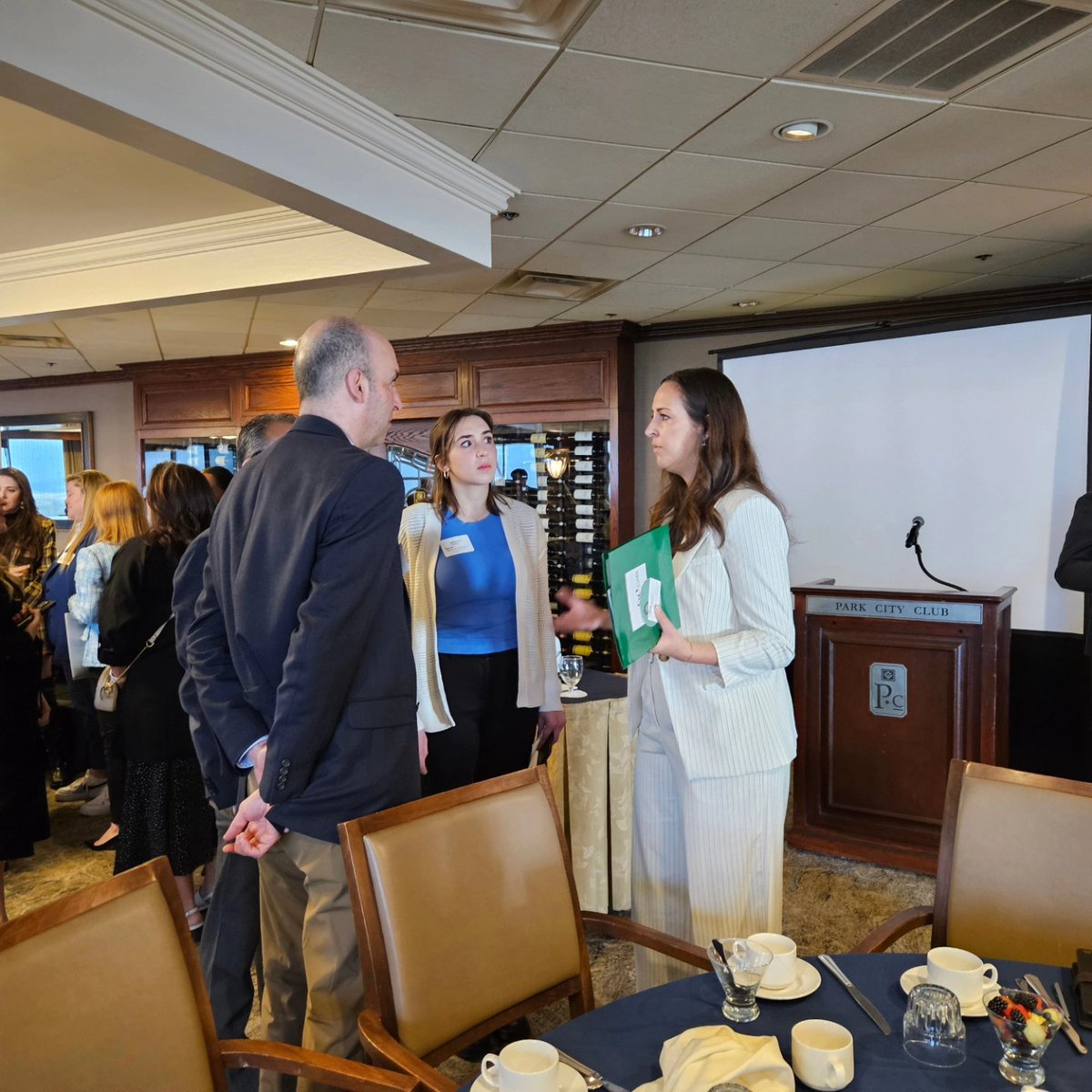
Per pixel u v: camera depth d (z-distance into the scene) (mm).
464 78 2350
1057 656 4262
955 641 3254
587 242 3822
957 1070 1040
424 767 2357
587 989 1586
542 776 1642
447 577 2354
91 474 4270
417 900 1405
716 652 1694
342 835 1383
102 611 2713
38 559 4703
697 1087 918
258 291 3725
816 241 3850
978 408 4414
